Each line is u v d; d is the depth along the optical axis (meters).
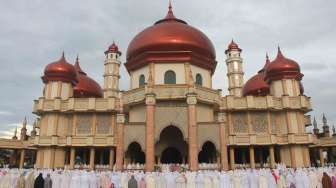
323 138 47.50
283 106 41.56
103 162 46.34
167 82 37.38
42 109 41.88
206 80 39.78
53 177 23.62
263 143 40.31
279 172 23.91
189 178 22.39
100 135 41.69
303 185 23.19
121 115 32.44
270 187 22.42
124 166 32.12
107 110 42.00
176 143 36.25
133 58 40.38
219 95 37.69
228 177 22.39
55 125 41.69
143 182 22.17
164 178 22.56
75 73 46.12
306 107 41.50
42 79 44.28
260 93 52.56
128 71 42.09
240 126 41.81
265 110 41.81
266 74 45.88
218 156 32.06
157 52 37.94
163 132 36.50
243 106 41.75
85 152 46.44
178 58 37.81
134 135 32.16
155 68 37.88
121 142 31.52
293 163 39.78
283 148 41.38
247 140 40.50
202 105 36.41
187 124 32.41
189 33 39.59
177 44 38.25
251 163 40.22
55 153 41.28
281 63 43.94
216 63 41.88
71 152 41.19
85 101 42.50
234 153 44.53
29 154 57.91
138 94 35.44
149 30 40.88
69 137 41.00
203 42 40.03
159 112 32.97
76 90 51.81
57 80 43.69
